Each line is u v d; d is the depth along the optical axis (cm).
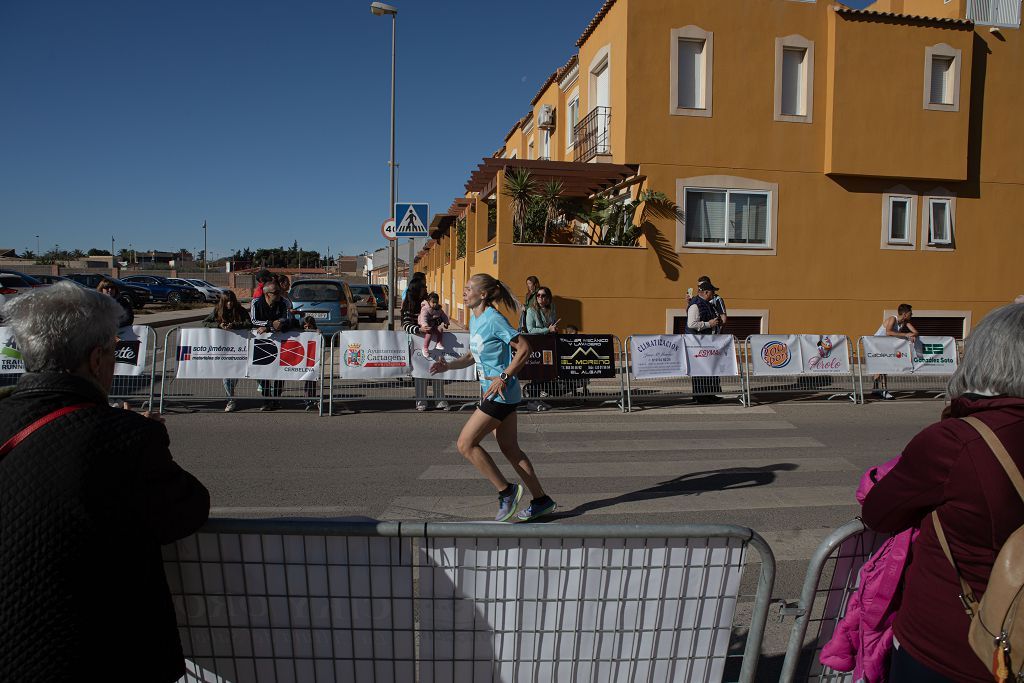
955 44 1508
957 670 177
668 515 556
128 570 179
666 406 1050
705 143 1449
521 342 498
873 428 901
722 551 231
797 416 980
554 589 229
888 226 1542
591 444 802
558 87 1944
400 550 225
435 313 978
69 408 181
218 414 944
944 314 1580
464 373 970
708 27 1431
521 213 1442
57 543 168
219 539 225
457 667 233
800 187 1495
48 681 166
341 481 642
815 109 1485
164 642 189
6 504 170
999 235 1598
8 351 870
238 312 980
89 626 171
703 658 237
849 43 1466
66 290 194
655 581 231
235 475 657
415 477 657
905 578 207
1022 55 1584
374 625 230
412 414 958
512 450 524
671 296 1453
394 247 1708
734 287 1479
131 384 955
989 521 170
